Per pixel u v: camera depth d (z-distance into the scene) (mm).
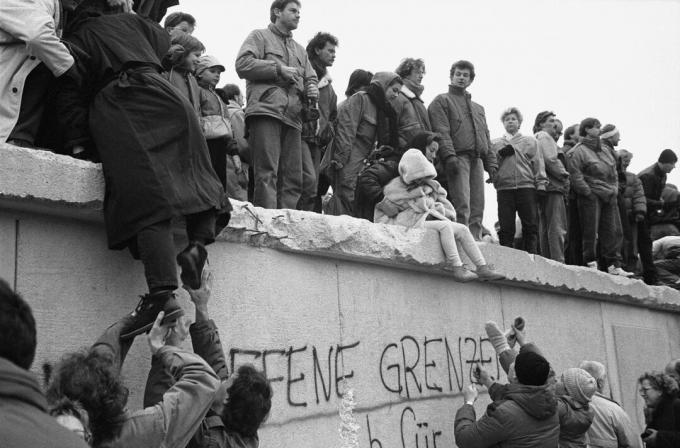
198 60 6996
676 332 13164
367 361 7117
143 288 5289
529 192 10398
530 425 6547
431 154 8367
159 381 4516
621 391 11297
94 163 4883
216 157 6672
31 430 2148
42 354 4688
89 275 5000
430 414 7746
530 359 6637
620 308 11719
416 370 7688
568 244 11898
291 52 7594
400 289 7684
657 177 13383
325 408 6566
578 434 7387
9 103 4781
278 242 6293
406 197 7879
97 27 5094
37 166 4555
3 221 4637
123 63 4906
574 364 10375
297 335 6418
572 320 10523
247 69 7258
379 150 8383
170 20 7664
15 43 4836
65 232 4914
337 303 6895
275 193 7234
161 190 4621
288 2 7590
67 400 3439
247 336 5977
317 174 8141
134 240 4797
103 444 3545
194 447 4430
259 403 4637
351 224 6906
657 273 13453
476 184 9656
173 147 4789
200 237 4902
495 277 8180
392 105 8758
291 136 7457
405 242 7438
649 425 8859
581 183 11508
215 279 5793
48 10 4938
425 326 7922
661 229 15070
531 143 10531
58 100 5031
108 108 4824
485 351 8711
